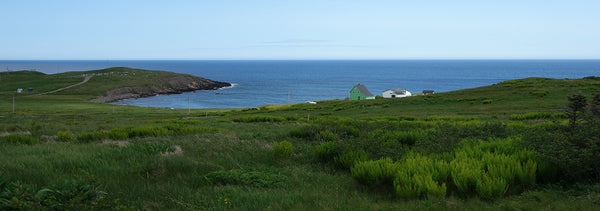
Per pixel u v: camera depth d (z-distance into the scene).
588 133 7.62
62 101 93.19
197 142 12.91
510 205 5.59
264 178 7.86
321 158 10.28
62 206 4.78
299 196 6.42
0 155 9.52
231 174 7.90
